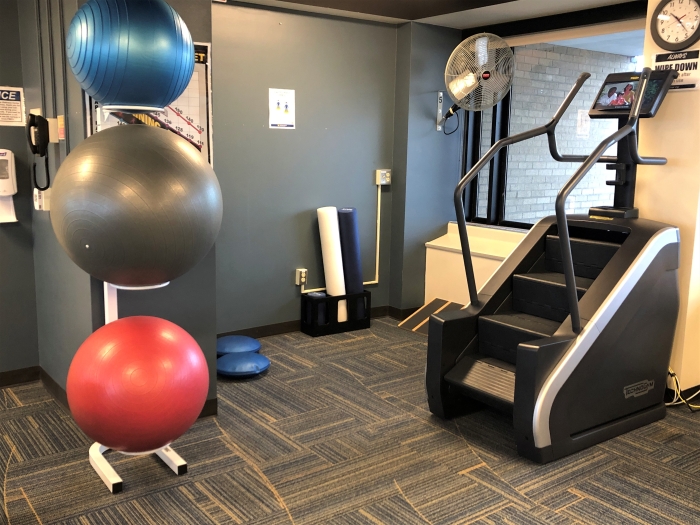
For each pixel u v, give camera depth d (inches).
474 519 96.2
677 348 140.9
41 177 139.6
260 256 185.6
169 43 88.7
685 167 135.6
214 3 165.9
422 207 208.2
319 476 108.6
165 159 85.8
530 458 114.3
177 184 85.4
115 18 85.4
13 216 141.8
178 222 85.2
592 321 115.6
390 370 163.2
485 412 137.3
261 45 175.3
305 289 196.1
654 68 139.7
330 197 196.1
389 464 113.2
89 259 85.7
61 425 127.1
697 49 131.6
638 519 96.8
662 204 140.2
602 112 137.9
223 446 119.3
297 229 191.5
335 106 191.8
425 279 213.8
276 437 123.6
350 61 192.1
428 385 132.2
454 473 110.3
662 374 133.3
